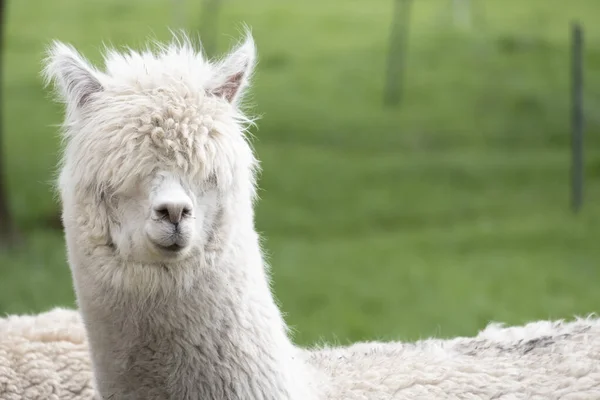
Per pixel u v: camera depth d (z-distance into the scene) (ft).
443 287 86.48
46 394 32.89
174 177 26.73
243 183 28.43
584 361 31.91
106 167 26.94
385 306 79.20
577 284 88.43
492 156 159.43
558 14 261.44
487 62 218.59
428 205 131.54
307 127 177.68
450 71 212.84
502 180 144.15
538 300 81.00
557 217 121.90
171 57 29.43
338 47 234.17
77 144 27.89
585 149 163.63
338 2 283.59
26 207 126.11
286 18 262.06
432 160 155.84
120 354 27.96
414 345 35.17
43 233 115.24
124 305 27.50
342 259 101.19
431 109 190.19
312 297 83.15
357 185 142.31
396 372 31.99
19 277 88.94
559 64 215.31
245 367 28.07
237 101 29.55
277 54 227.61
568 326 35.09
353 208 130.31
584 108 184.75
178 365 27.81
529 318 72.23
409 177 146.30
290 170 149.79
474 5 266.57
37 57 225.35
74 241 27.99
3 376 32.76
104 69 30.86
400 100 196.65
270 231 119.14
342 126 178.81
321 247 108.68
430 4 276.82
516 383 31.17
